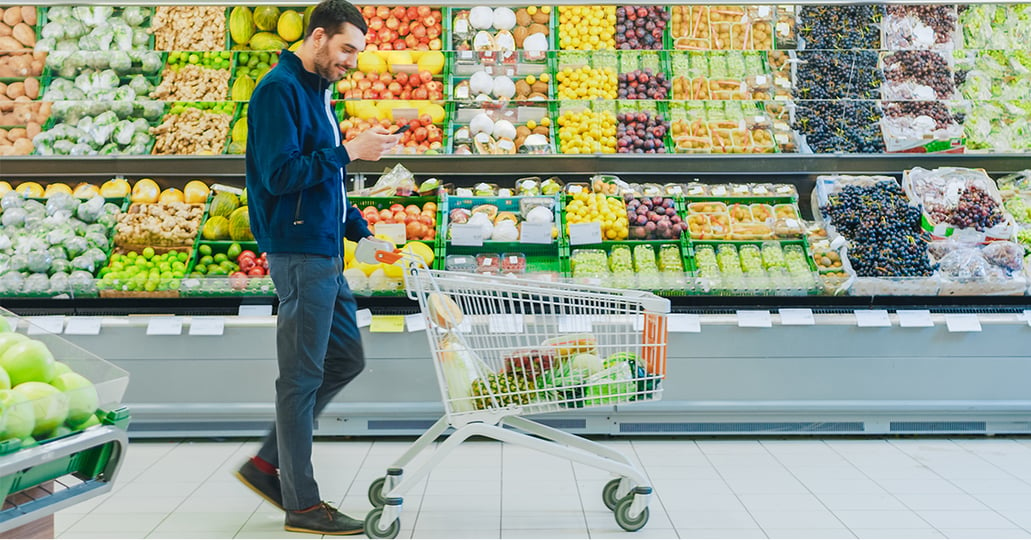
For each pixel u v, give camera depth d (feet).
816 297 14.94
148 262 15.44
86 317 14.48
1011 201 17.03
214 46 17.79
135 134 16.61
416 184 17.19
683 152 16.84
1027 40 18.65
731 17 18.43
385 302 14.73
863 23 18.54
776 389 14.69
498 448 14.24
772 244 16.03
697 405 14.61
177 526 10.78
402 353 14.47
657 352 10.75
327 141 10.88
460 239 15.53
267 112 10.29
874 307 15.05
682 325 14.49
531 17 18.40
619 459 10.96
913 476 12.82
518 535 10.46
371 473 13.00
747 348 14.62
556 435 11.09
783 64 18.22
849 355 14.73
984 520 10.95
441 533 10.53
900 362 14.74
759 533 10.51
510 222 15.83
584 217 15.96
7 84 17.30
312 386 10.66
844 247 15.75
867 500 11.73
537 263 15.81
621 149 16.83
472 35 18.12
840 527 10.71
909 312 14.78
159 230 15.75
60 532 10.48
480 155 16.46
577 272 15.38
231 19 17.83
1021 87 18.26
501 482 12.50
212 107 16.88
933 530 10.61
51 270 15.16
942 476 12.82
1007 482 12.54
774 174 17.52
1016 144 17.49
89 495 6.66
